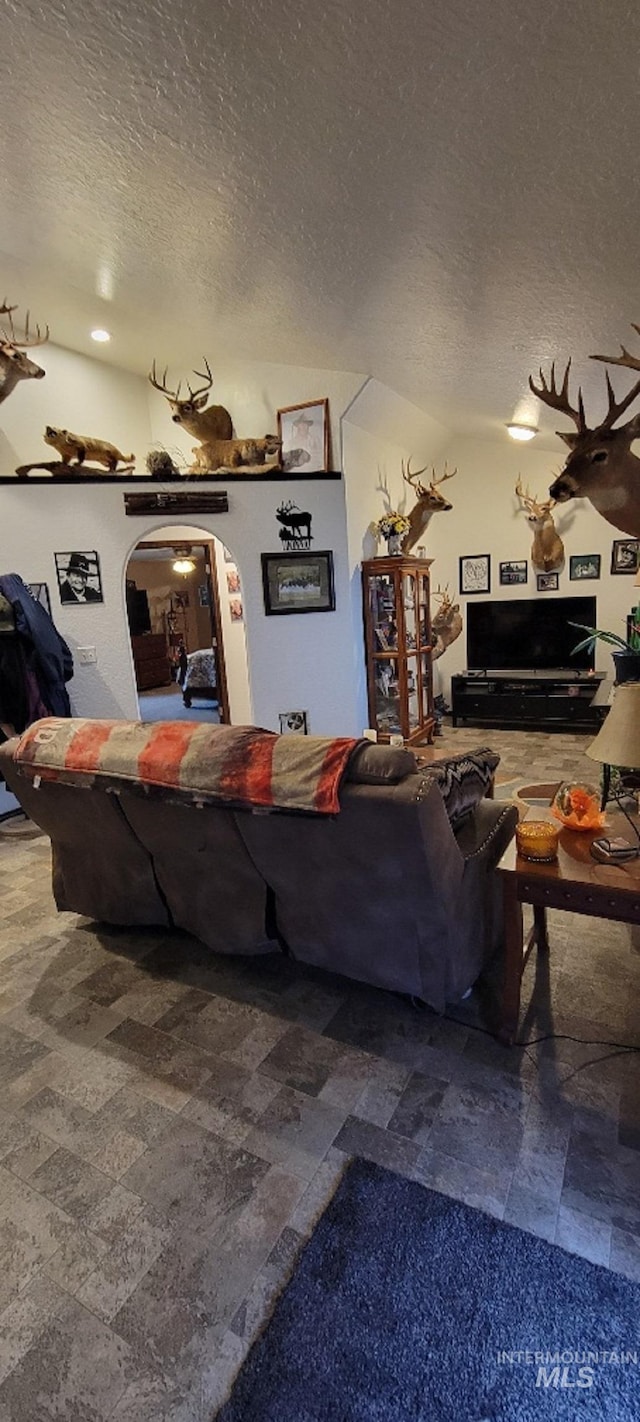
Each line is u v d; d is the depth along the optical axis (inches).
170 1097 69.1
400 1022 79.1
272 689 188.9
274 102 67.1
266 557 181.8
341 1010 82.0
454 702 245.8
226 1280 50.3
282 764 69.7
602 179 66.2
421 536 227.1
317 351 158.9
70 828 95.1
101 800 85.5
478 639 248.5
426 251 90.9
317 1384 43.2
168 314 157.3
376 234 89.8
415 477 235.1
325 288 114.2
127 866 95.6
